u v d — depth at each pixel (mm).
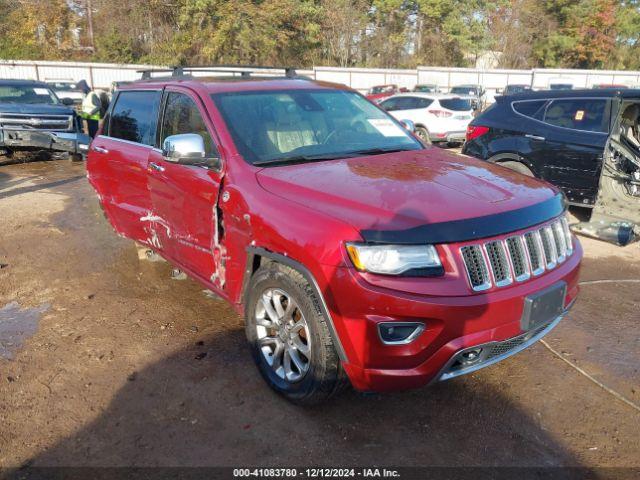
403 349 2730
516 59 54812
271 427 3121
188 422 3168
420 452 2930
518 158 7402
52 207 8188
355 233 2732
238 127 3830
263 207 3215
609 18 53125
